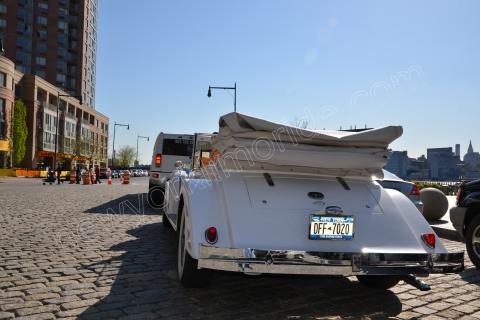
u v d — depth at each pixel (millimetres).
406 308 3766
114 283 4203
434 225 9172
